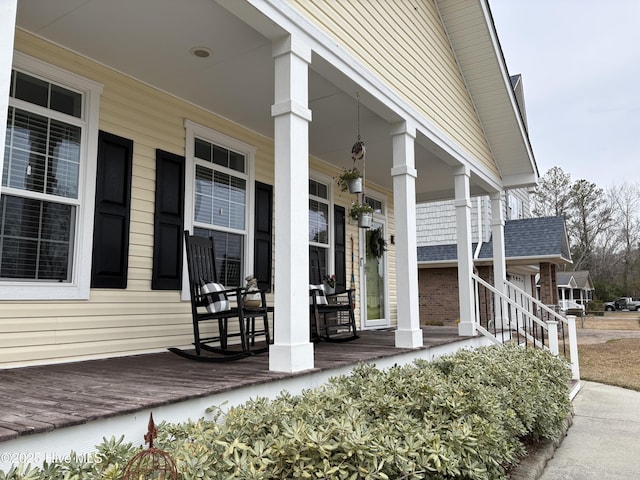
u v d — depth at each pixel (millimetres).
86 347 3701
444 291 13453
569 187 32688
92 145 3842
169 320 4371
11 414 1855
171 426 1989
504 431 2762
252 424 1961
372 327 7777
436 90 5688
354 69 3980
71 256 3691
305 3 3494
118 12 3275
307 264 3209
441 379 3025
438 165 6980
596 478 3146
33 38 3537
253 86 4441
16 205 3400
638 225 33812
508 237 13562
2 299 3246
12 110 3410
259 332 4703
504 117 6910
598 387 6328
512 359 4180
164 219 4387
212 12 3283
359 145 5008
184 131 4688
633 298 33500
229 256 5129
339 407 2301
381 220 8398
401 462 1913
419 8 5445
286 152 3180
